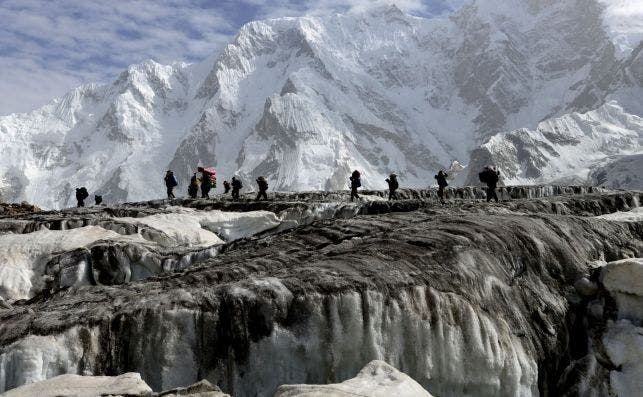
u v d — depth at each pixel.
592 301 20.33
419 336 17.70
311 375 16.84
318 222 24.73
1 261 25.14
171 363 16.31
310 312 17.00
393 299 17.67
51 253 25.86
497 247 20.73
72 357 15.88
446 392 17.95
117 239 25.52
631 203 34.69
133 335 16.39
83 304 17.62
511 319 19.36
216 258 21.94
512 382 18.44
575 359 19.75
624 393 18.05
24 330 15.98
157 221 31.58
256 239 24.05
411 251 19.70
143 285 19.25
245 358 16.64
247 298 16.92
